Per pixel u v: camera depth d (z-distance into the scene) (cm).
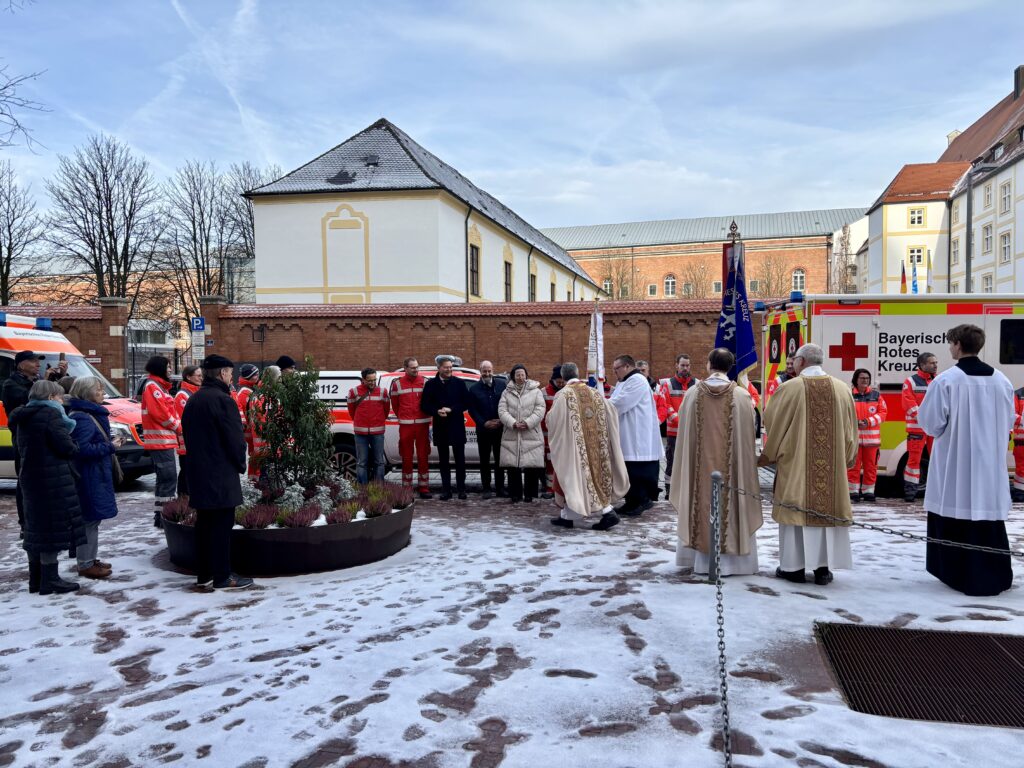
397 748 320
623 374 897
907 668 398
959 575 534
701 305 2052
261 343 2156
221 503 578
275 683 394
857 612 490
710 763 302
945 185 5338
